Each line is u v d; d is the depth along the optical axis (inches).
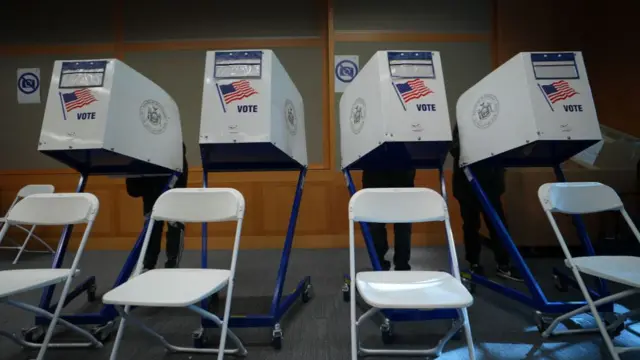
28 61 147.7
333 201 142.8
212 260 122.5
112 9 146.9
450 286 47.3
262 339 63.6
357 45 144.9
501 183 90.8
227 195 58.0
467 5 146.5
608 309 62.7
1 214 146.5
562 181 78.1
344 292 82.5
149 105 76.8
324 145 146.1
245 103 64.3
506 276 94.4
